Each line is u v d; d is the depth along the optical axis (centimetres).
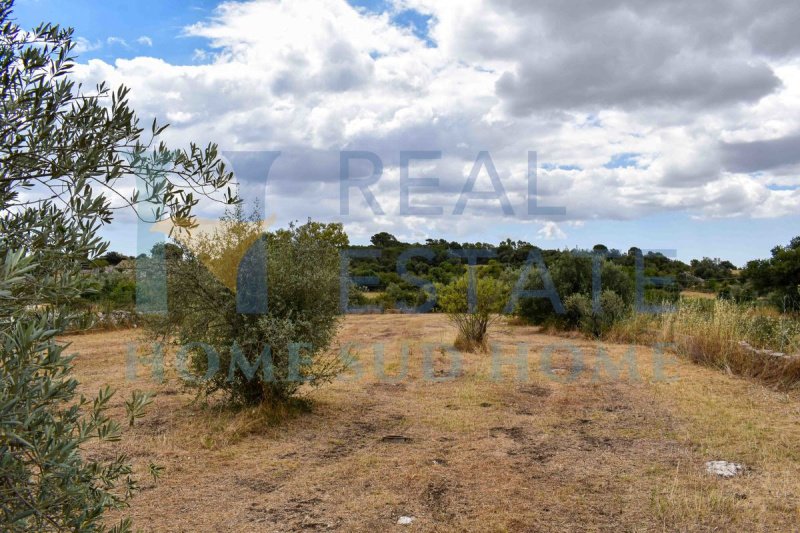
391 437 621
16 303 187
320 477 499
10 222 194
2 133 199
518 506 435
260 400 712
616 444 585
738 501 434
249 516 420
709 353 1025
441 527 401
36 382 176
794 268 1519
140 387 842
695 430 623
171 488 472
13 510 183
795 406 719
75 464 197
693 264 2041
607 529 396
